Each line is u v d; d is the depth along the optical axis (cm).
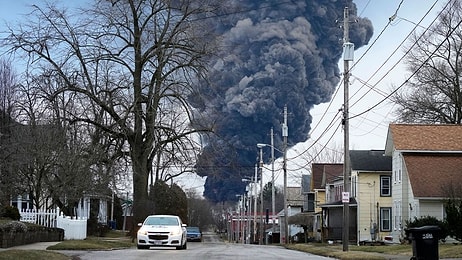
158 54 4581
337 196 7094
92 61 4459
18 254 2130
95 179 4303
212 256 2608
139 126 4597
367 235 6062
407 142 5066
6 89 5084
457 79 6181
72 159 4009
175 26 4631
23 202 5047
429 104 6425
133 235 4562
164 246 3369
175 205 6481
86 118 4450
